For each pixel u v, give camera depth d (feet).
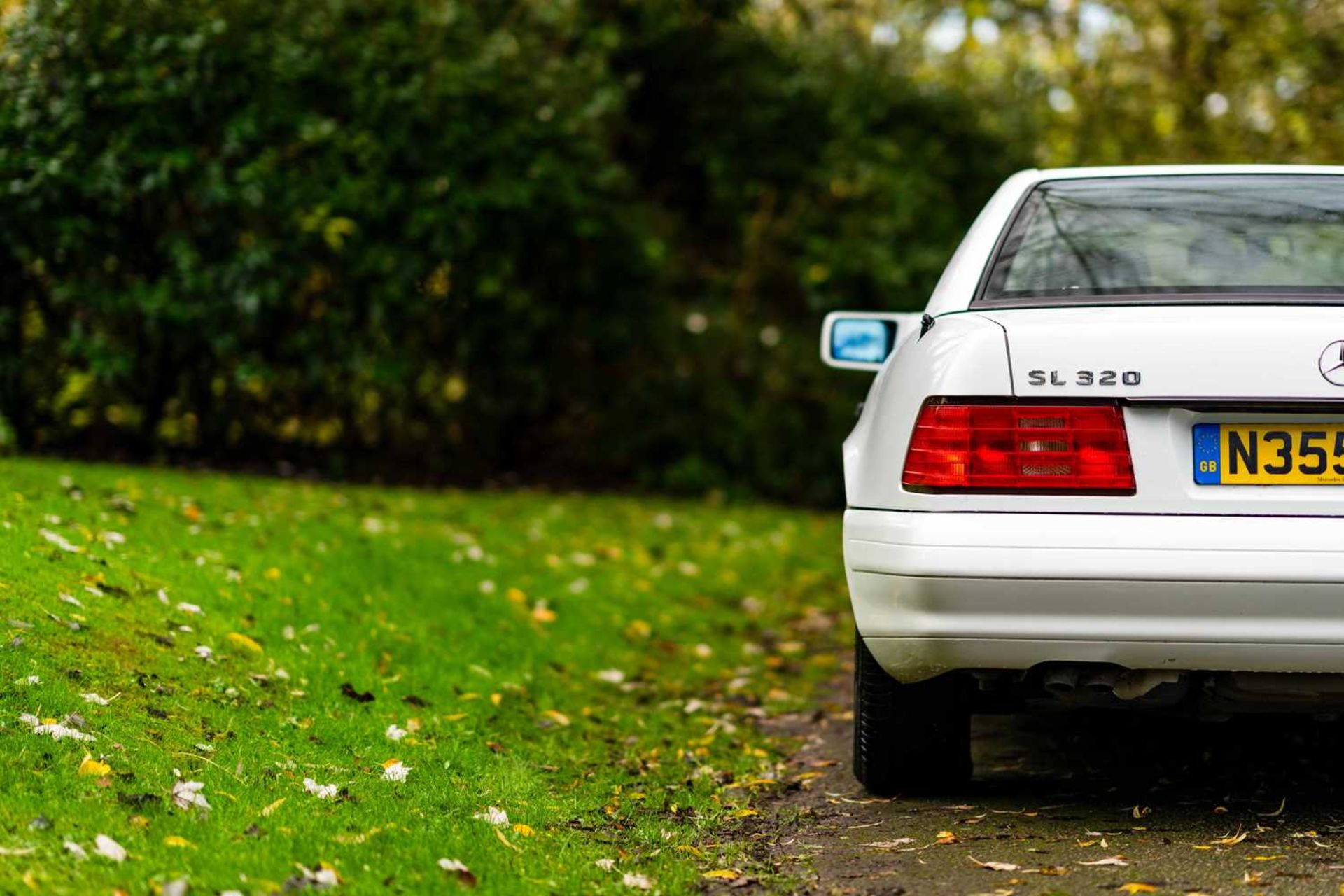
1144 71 37.19
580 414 34.99
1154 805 12.79
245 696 13.74
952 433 10.94
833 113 36.65
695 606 23.73
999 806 12.91
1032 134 39.09
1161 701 11.22
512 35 31.14
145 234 27.40
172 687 13.20
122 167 25.63
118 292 27.07
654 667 19.61
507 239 30.22
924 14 40.60
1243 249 12.21
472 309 30.73
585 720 16.25
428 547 22.62
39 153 25.41
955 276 12.46
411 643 17.34
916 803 13.14
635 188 36.19
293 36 27.43
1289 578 10.34
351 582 19.27
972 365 11.03
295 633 16.29
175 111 26.40
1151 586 10.48
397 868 10.02
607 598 22.72
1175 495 10.63
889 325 15.43
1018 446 10.82
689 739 15.81
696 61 37.42
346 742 13.20
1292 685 10.89
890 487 11.27
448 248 28.78
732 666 20.17
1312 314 10.92
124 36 25.81
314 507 23.93
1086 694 11.55
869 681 12.80
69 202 26.18
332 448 31.50
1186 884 10.37
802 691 18.80
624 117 36.37
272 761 11.98
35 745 10.78
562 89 30.73
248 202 26.40
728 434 34.81
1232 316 10.91
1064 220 12.78
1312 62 32.94
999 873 10.85
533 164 29.94
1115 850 11.35
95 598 14.89
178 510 20.71
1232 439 10.66
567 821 12.14
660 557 26.68
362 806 11.30
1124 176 13.47
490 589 21.08
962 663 11.07
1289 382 10.57
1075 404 10.80
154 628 14.71
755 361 35.53
